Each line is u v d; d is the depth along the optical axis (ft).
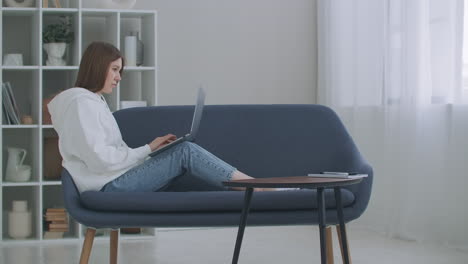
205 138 11.59
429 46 14.46
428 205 14.53
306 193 9.69
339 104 17.08
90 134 10.03
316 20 18.33
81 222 9.59
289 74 18.25
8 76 16.37
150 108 11.78
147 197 9.57
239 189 10.45
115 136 10.61
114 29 15.99
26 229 15.44
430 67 14.44
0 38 15.26
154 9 17.37
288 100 18.24
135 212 9.66
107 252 13.82
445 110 14.19
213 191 10.82
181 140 10.23
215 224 9.72
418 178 14.70
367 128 16.26
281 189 10.21
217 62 17.78
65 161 10.25
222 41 17.81
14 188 16.48
